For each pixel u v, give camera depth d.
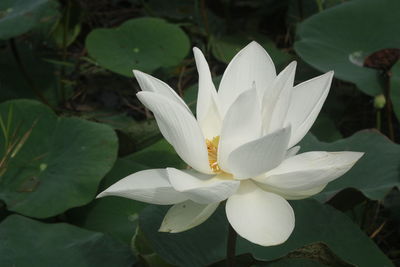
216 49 1.88
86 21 2.12
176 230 1.09
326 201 1.28
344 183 1.31
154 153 1.43
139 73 1.13
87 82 1.85
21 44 1.77
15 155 1.37
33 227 1.26
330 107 1.58
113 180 1.38
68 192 1.33
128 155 1.45
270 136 1.05
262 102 1.13
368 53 1.53
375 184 1.29
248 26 2.07
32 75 1.72
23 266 1.21
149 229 1.22
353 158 1.09
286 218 1.07
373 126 1.64
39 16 1.50
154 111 1.10
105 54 1.63
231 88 1.17
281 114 1.11
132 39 1.67
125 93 1.83
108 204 1.34
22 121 1.40
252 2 2.13
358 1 1.59
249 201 1.09
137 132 1.49
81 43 2.06
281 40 2.05
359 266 1.20
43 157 1.38
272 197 1.09
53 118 1.41
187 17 2.04
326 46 1.54
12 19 1.50
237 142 1.11
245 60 1.17
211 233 1.23
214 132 1.16
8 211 1.37
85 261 1.22
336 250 1.21
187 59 1.90
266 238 1.07
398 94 1.43
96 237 1.25
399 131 1.61
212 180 1.11
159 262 1.22
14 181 1.35
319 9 1.81
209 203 1.08
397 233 1.43
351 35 1.55
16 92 1.66
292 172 1.07
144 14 2.12
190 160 1.11
